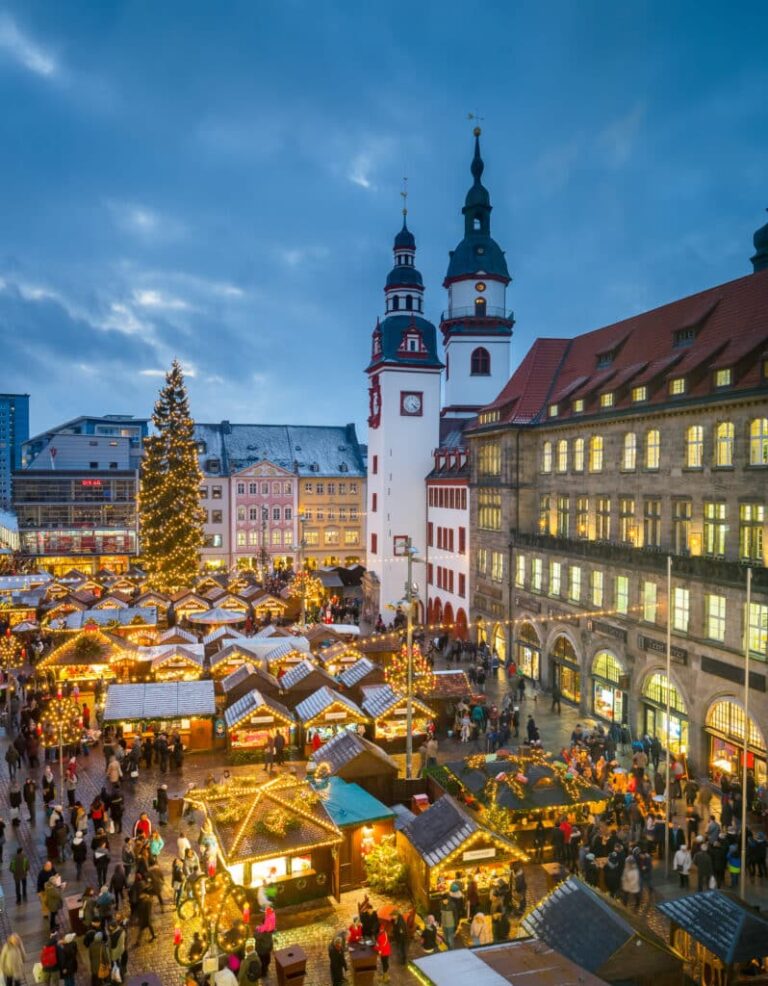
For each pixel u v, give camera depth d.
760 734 28.48
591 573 40.62
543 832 24.94
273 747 33.62
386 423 69.50
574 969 14.17
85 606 54.34
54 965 17.89
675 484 35.62
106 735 34.69
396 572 69.69
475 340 72.31
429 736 34.16
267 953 18.66
